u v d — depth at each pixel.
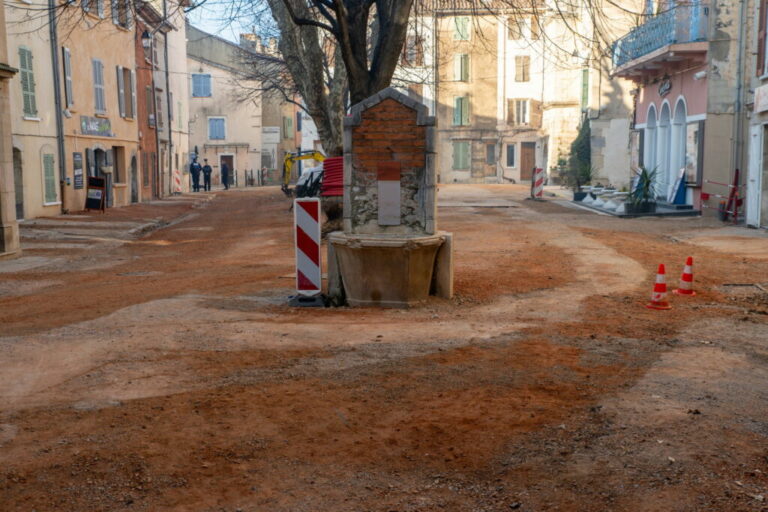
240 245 17.66
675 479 3.98
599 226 20.31
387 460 4.40
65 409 5.27
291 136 76.19
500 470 4.23
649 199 24.20
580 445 4.50
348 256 8.93
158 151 41.97
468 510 3.79
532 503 3.82
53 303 9.80
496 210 26.53
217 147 66.00
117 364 6.42
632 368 6.23
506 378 5.94
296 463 4.37
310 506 3.86
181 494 3.99
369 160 9.03
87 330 7.80
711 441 4.50
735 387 5.65
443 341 7.17
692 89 24.41
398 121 8.92
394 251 8.67
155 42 42.00
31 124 24.44
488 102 56.81
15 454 4.47
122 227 23.14
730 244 15.84
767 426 4.78
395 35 12.16
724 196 22.72
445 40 54.56
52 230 21.34
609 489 3.92
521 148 57.12
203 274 12.41
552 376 5.98
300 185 31.36
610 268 12.13
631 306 9.09
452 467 4.29
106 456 4.44
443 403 5.34
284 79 35.47
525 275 11.34
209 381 5.91
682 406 5.18
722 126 22.70
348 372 6.13
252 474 4.23
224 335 7.41
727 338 7.39
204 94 65.56
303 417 5.09
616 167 43.47
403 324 7.95
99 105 30.89
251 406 5.30
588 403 5.28
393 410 5.21
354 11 12.15
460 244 15.54
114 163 34.12
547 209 27.12
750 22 21.97
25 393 5.66
